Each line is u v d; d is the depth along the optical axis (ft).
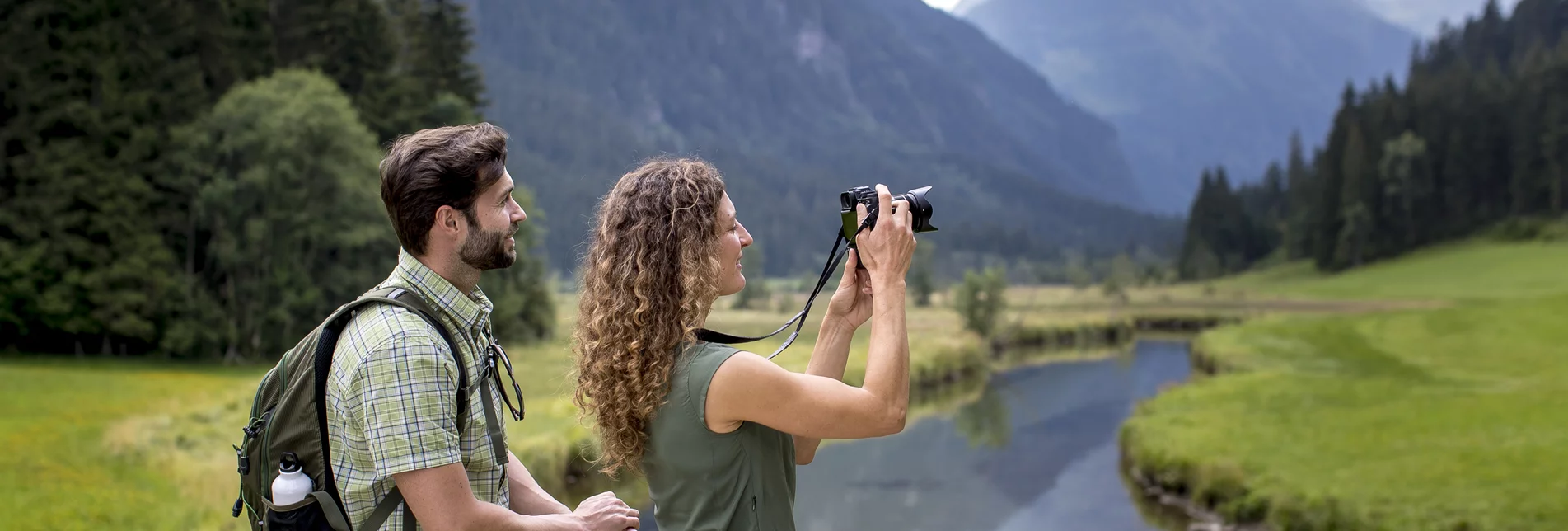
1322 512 44.57
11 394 80.12
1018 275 506.48
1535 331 145.28
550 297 173.78
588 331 6.75
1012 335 185.98
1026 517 55.77
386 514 6.20
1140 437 67.21
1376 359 125.90
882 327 6.57
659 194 6.46
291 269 140.97
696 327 6.33
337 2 176.24
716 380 6.12
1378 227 442.91
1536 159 434.71
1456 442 57.88
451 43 211.82
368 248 150.00
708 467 6.23
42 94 138.10
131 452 50.78
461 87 210.38
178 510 39.09
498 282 158.92
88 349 141.69
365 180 143.95
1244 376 105.91
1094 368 142.10
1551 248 376.27
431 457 5.96
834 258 7.45
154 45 148.77
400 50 197.98
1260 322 206.90
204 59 158.20
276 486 6.14
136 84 144.97
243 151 141.08
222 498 41.75
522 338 157.89
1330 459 54.34
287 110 137.18
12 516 37.42
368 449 6.11
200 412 63.87
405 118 173.37
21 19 139.54
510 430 56.59
